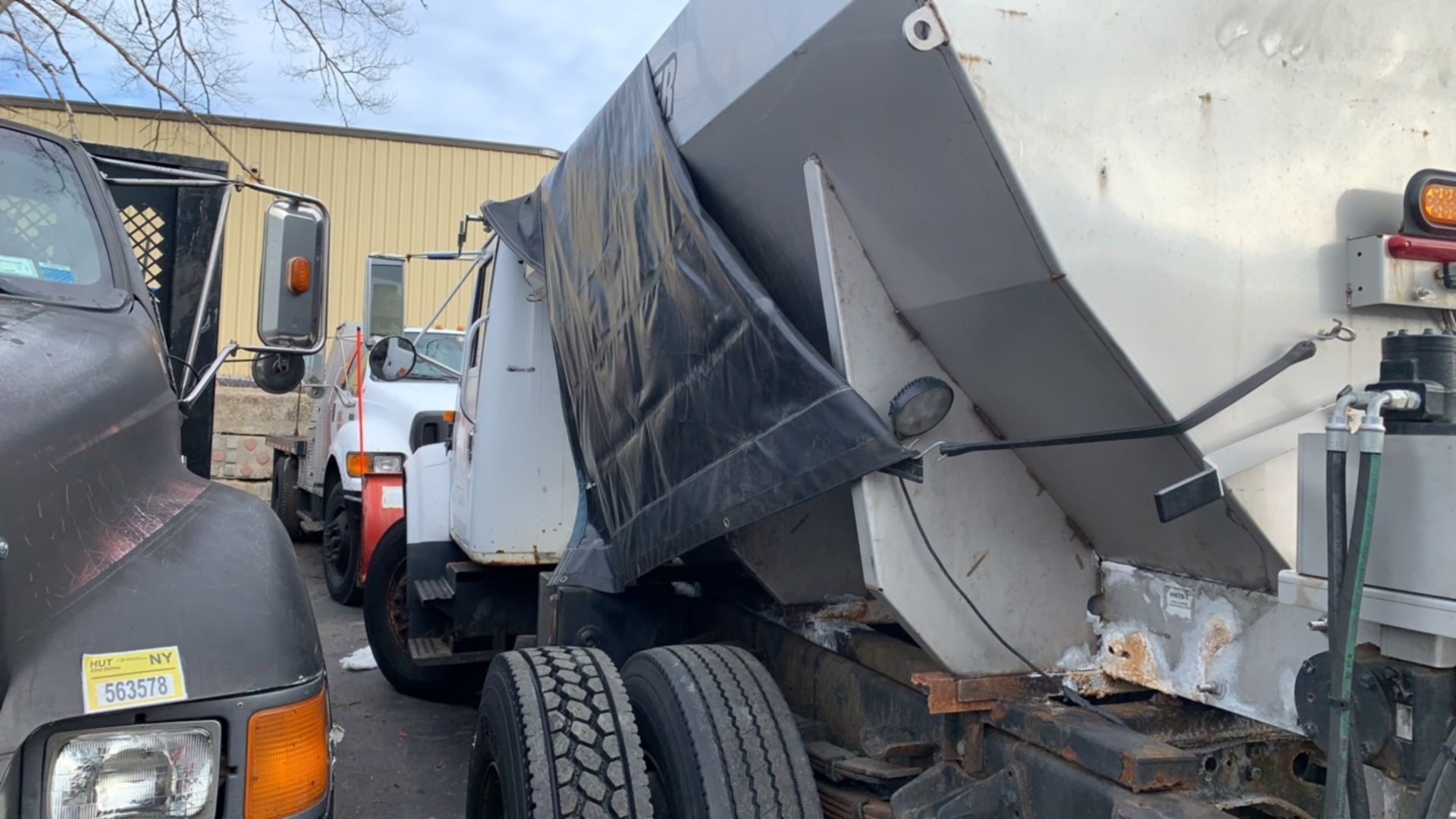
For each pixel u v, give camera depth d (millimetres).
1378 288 1875
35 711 1476
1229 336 1843
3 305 2223
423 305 16078
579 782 2496
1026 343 1968
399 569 5672
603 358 3479
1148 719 2170
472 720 5355
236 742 1637
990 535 2268
